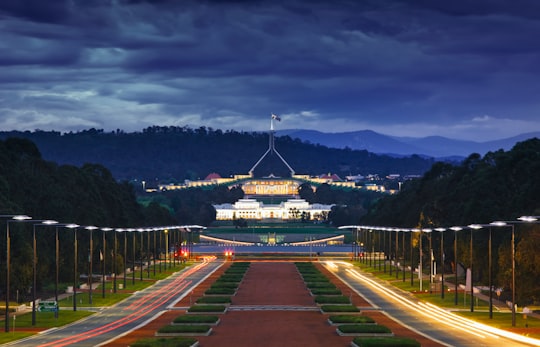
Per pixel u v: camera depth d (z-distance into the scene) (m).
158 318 187.62
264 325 173.25
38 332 162.00
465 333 158.25
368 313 198.75
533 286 194.75
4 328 168.12
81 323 178.38
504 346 138.50
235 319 184.88
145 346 136.50
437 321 180.75
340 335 155.50
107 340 148.88
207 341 148.12
